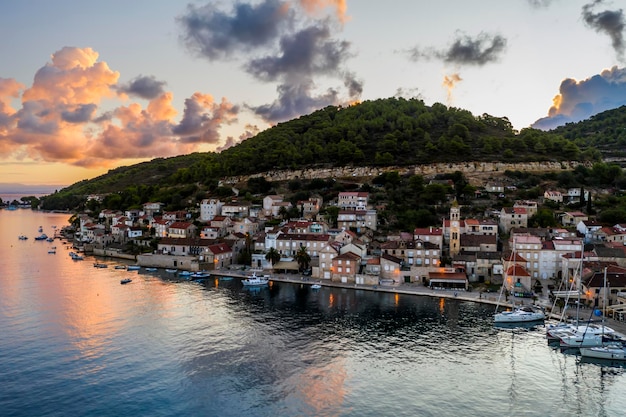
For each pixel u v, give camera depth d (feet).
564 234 588.50
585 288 423.64
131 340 343.05
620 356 311.47
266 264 596.70
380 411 247.09
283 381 280.51
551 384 279.08
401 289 490.49
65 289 493.77
